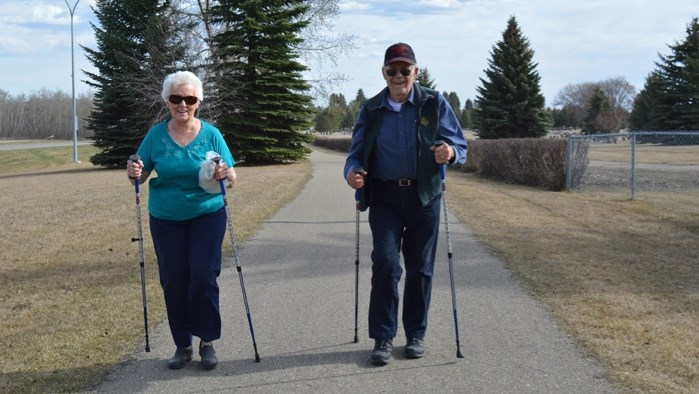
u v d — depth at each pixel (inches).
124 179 940.6
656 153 1272.1
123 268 290.0
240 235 379.6
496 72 1708.9
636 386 152.6
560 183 655.1
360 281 268.1
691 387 151.1
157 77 1219.2
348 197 605.9
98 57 1304.1
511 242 343.0
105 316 216.7
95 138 1325.0
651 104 2346.2
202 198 169.3
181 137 171.6
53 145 2859.3
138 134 1318.9
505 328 200.5
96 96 1311.5
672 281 251.9
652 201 525.7
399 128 173.0
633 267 277.4
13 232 410.0
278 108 1232.8
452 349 183.9
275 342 192.7
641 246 326.6
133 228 413.4
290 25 1213.1
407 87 172.2
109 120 1320.1
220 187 170.6
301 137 1272.1
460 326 203.9
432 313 219.1
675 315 207.6
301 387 159.2
